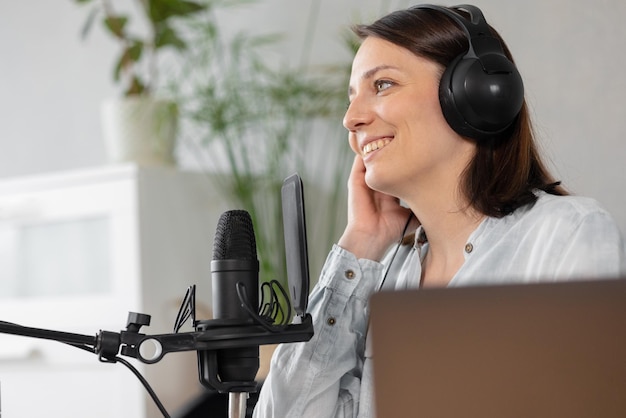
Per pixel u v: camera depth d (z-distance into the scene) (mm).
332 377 1517
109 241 3100
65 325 3158
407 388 692
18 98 4277
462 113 1393
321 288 1561
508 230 1427
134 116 3277
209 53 3662
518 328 684
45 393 3141
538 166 1507
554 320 684
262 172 3459
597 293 682
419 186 1470
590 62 2754
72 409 3088
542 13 2840
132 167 3051
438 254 1528
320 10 3393
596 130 2740
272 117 3447
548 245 1354
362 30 1514
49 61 4172
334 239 3314
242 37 3600
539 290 685
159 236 3092
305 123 3416
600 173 2730
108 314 3082
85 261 3150
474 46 1399
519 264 1393
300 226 1120
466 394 686
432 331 690
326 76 3359
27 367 3188
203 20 3701
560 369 681
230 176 3336
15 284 3289
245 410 1113
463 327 688
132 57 3436
